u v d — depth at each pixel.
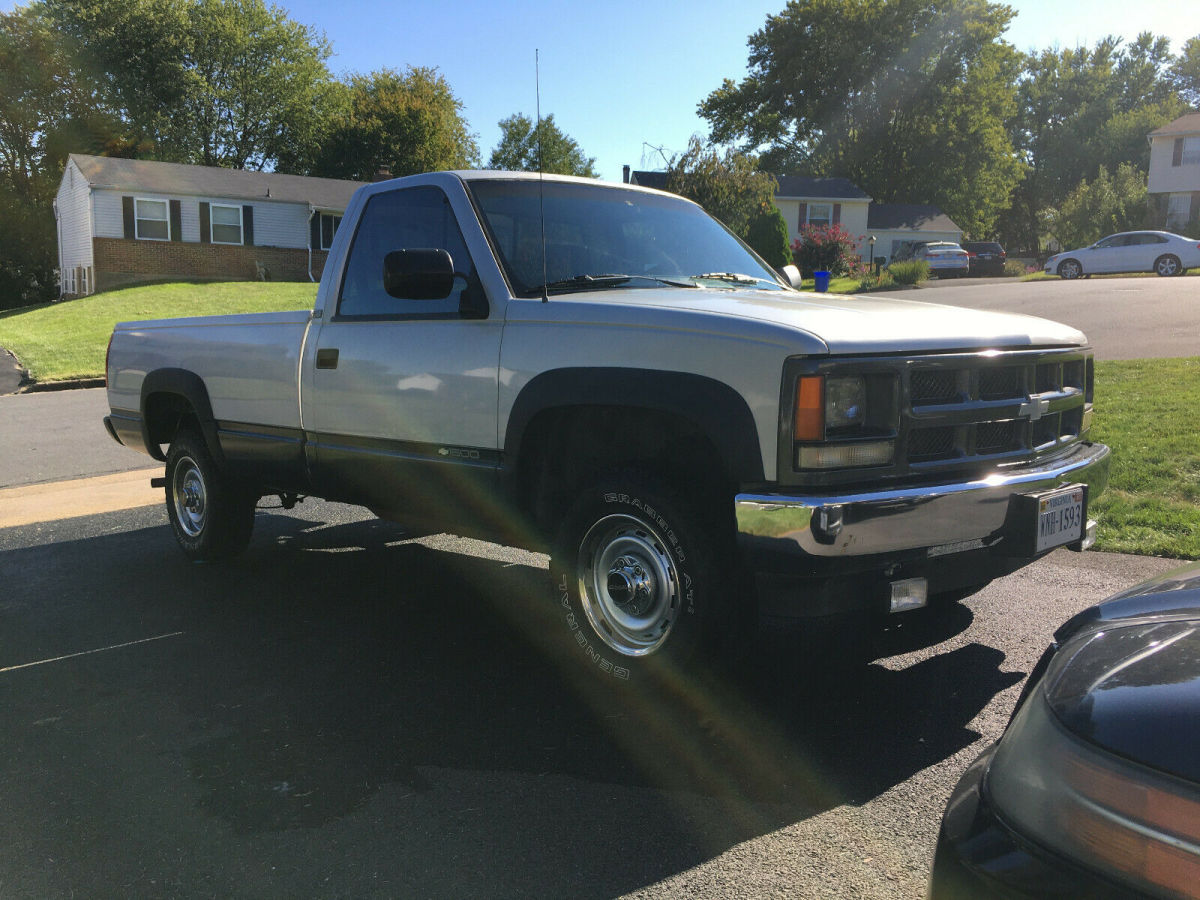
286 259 34.00
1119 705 1.38
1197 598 1.75
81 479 8.86
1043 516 3.23
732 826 2.68
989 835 1.45
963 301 19.75
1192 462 6.70
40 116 45.97
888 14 52.94
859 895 2.35
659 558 3.34
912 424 3.02
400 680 3.83
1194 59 74.00
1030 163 72.19
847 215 45.88
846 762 3.05
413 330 4.01
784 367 2.88
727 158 28.97
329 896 2.38
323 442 4.52
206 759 3.15
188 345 5.35
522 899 2.35
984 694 3.55
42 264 45.00
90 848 2.63
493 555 5.90
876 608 3.06
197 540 5.60
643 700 3.57
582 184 4.40
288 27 49.69
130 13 45.78
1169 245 26.91
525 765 3.07
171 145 47.12
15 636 4.45
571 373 3.39
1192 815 1.21
